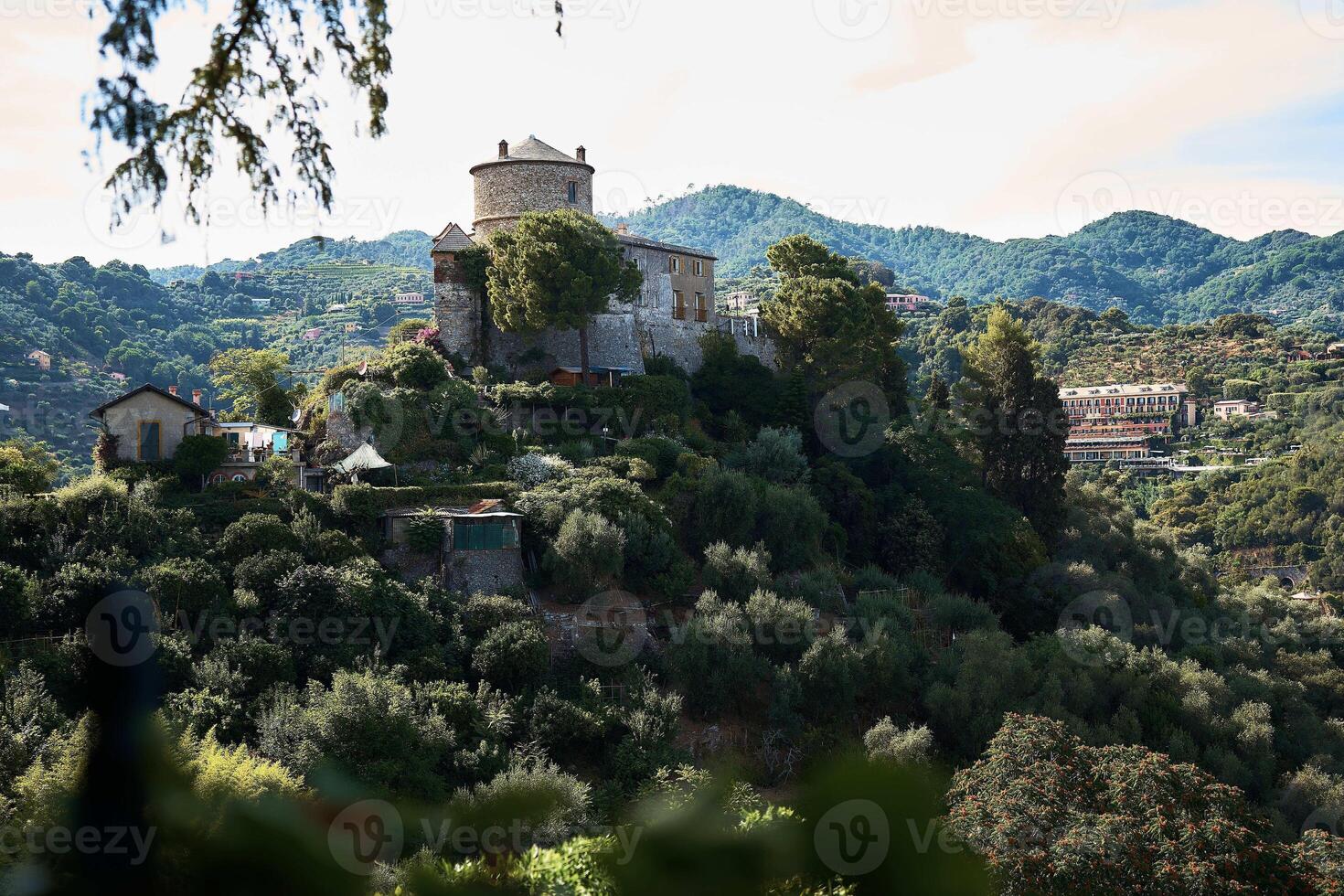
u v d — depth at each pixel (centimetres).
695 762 4178
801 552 5831
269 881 1623
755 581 5181
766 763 4284
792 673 4616
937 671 4966
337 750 3225
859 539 6600
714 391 7769
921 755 4000
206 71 981
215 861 1587
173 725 2311
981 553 6681
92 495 4522
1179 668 5388
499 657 4275
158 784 1570
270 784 2130
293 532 4712
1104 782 3403
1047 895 2908
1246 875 3041
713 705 4547
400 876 1986
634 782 3812
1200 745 5009
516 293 7088
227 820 1630
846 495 6688
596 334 7706
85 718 1582
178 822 1563
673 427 6850
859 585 5925
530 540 5219
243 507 4997
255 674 3809
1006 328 7888
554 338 7594
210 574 4259
